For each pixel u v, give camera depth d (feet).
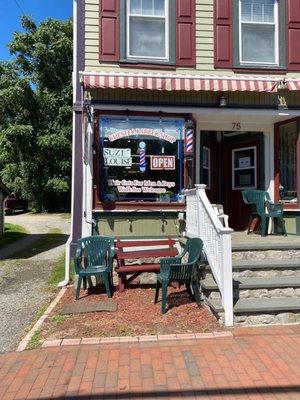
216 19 26.89
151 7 26.78
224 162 32.48
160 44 26.76
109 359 14.84
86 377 13.61
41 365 14.56
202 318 18.52
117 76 24.52
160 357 14.92
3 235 57.57
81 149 26.07
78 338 16.69
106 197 25.72
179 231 25.95
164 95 26.22
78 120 26.13
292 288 19.70
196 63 26.63
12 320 20.03
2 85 90.48
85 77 24.21
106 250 23.76
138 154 25.98
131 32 26.53
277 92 26.96
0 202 56.18
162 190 26.05
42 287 26.73
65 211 95.50
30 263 36.42
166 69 26.40
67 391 12.78
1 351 16.06
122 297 22.08
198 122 28.68
